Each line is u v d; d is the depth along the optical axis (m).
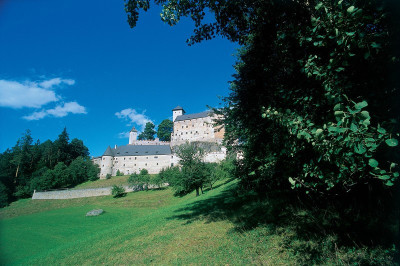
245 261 5.73
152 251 8.87
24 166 89.44
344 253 4.55
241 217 9.84
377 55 3.30
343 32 3.05
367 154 2.60
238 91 8.75
